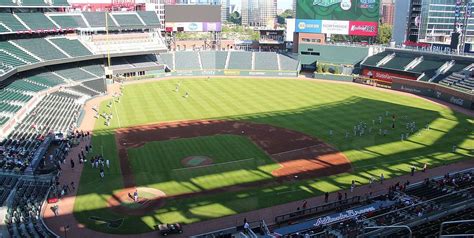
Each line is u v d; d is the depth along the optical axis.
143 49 117.44
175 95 95.00
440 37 159.12
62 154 56.34
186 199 44.69
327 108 83.44
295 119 75.19
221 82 112.31
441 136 65.69
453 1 159.62
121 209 42.50
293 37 137.62
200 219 40.72
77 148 59.56
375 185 48.06
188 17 134.00
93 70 107.31
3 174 48.25
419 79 102.25
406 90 102.69
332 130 68.69
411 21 170.25
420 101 91.56
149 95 94.94
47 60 91.69
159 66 120.25
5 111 66.50
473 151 58.88
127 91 99.69
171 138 64.31
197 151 58.69
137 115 77.69
